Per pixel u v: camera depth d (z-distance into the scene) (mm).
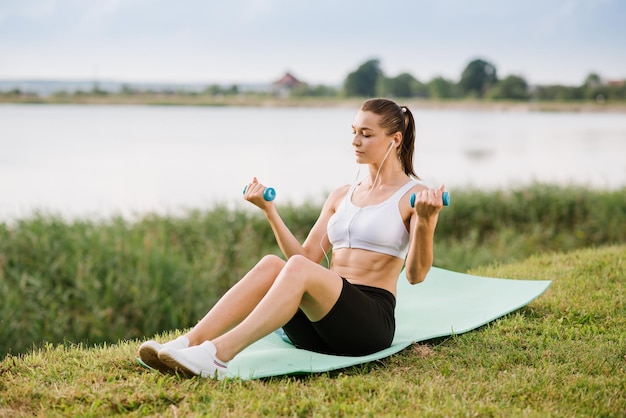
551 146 23047
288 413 2840
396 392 3035
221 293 7656
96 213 9062
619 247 6383
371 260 3525
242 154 20203
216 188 13930
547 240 9367
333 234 3654
